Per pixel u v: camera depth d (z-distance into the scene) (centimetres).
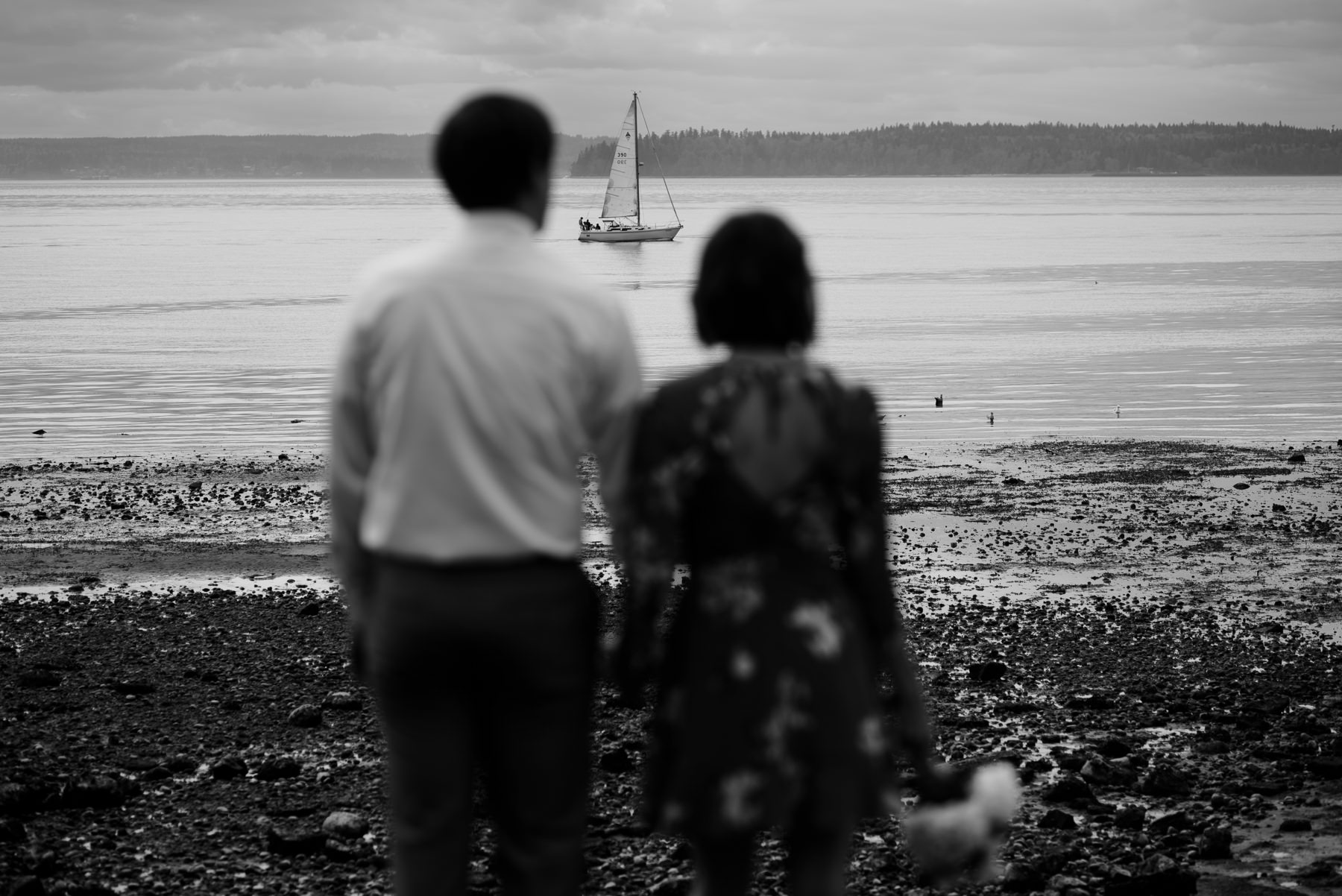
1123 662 1000
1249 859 611
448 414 344
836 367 3350
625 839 619
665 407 345
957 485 1880
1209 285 6394
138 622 1114
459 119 360
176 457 2130
